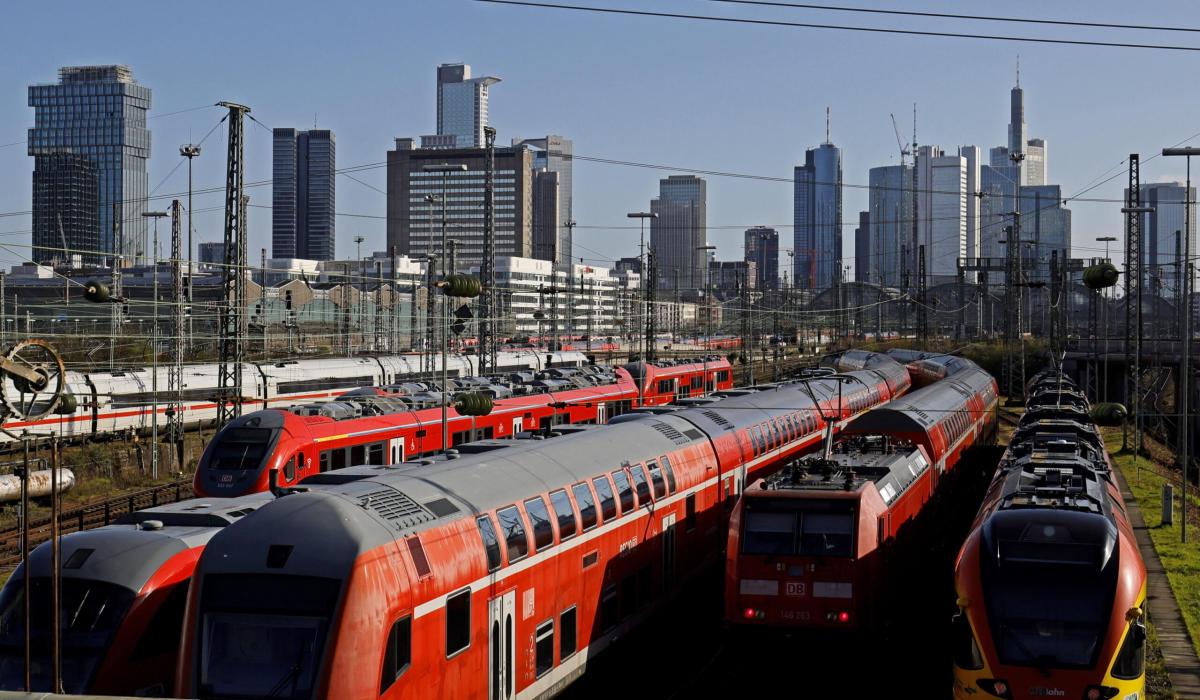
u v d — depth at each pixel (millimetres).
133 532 22016
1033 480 26500
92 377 65562
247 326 92188
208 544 18750
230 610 17922
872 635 26406
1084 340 114875
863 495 26938
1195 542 40812
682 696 25953
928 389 53406
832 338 164375
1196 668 26250
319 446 40531
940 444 41125
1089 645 20375
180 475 59625
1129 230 71188
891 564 28219
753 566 26609
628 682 27141
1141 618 20922
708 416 38188
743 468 37688
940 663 28828
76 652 19984
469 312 72750
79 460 57156
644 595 29562
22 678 19953
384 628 18125
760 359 142125
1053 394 54500
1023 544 21625
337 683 17344
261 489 37781
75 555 21031
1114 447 71875
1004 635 20719
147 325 97188
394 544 19000
